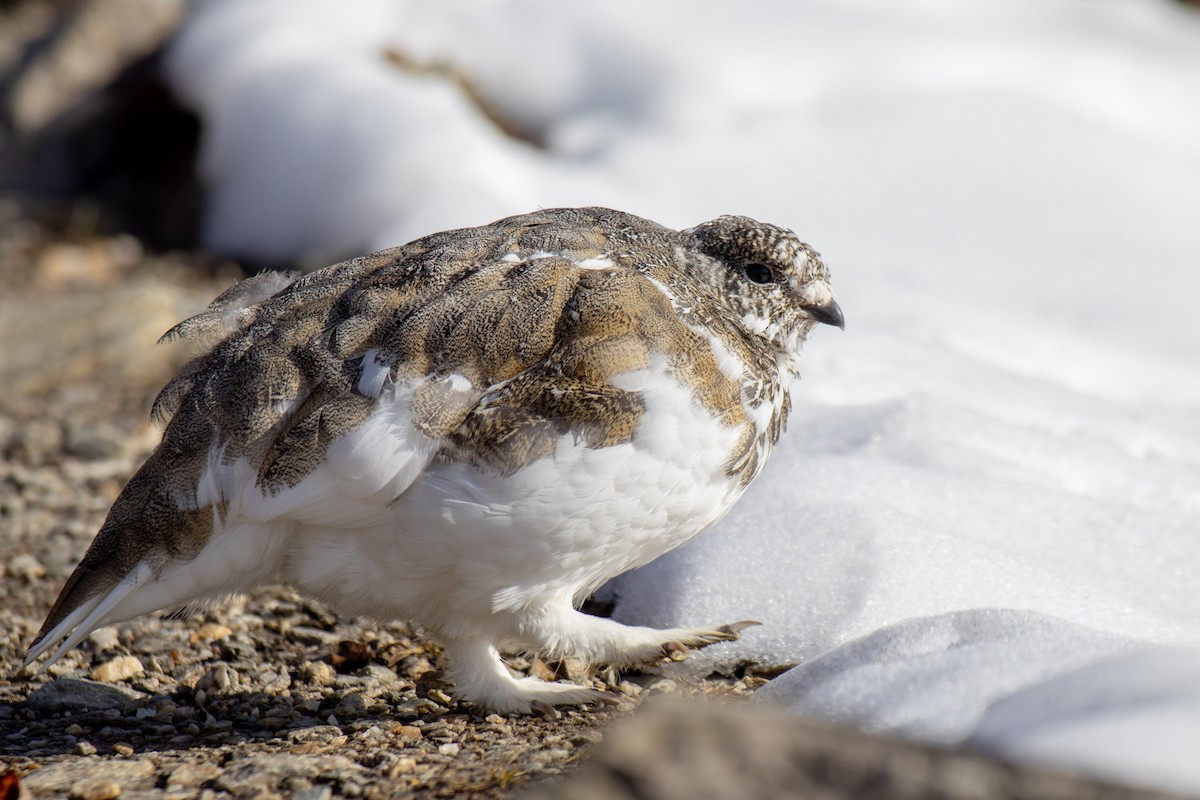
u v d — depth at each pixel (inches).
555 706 291.6
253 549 267.4
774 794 190.9
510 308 261.9
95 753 267.6
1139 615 303.1
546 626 282.0
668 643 288.5
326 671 314.3
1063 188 620.7
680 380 257.1
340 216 637.9
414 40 701.3
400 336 259.8
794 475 341.1
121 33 836.0
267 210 672.4
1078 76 702.5
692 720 207.0
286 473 257.1
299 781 239.9
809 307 306.7
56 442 472.4
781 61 669.3
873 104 658.8
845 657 254.2
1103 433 414.0
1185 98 711.1
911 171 624.1
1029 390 432.1
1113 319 550.9
